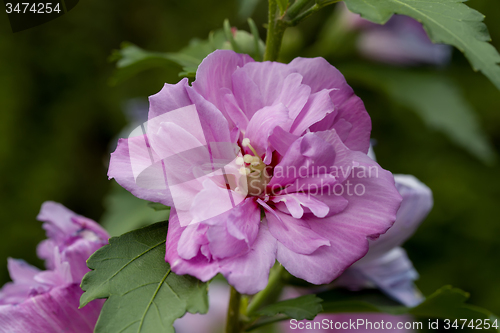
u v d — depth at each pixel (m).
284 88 0.37
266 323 0.42
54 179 1.03
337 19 0.64
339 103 0.37
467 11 0.35
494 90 0.88
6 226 0.99
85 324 0.39
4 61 1.01
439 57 0.64
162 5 0.96
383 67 0.65
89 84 1.08
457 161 0.88
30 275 0.43
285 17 0.39
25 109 1.04
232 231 0.34
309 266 0.35
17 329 0.38
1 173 0.99
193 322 0.54
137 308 0.35
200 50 0.45
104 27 1.06
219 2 0.78
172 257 0.35
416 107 0.64
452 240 0.86
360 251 0.35
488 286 0.84
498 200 0.86
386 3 0.36
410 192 0.41
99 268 0.36
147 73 1.05
